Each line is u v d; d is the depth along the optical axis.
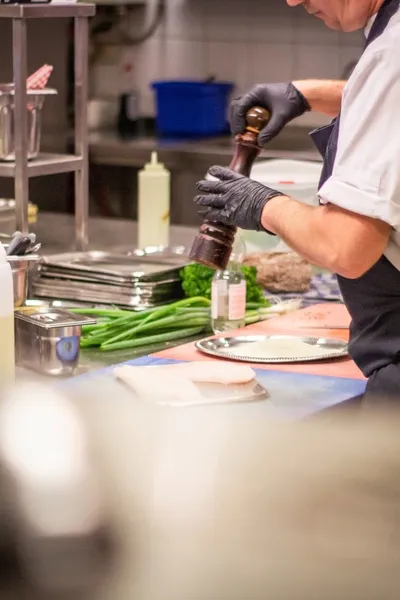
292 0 2.27
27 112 3.17
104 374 2.50
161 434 0.37
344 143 2.04
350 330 2.38
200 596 0.32
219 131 6.88
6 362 2.15
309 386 2.47
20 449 0.34
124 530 0.33
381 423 0.37
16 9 2.94
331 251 2.07
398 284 2.18
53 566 0.32
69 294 3.19
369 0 2.11
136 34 7.16
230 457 0.35
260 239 3.50
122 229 4.31
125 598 0.32
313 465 0.34
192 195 6.38
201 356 2.74
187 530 0.33
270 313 3.16
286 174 3.73
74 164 3.38
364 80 2.01
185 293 3.20
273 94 2.73
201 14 7.06
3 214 3.80
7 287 2.13
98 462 0.34
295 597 0.32
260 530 0.33
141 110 7.21
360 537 0.33
